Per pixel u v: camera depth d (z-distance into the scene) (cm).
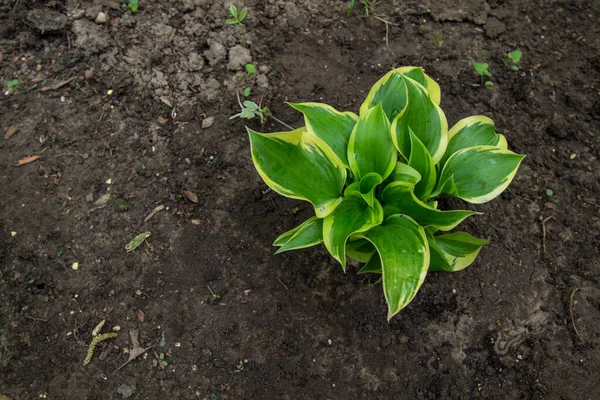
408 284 85
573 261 104
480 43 118
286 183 90
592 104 113
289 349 99
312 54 116
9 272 102
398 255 86
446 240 96
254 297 101
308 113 93
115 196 106
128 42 115
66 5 116
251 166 108
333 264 103
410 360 98
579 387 97
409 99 92
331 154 90
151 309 100
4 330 99
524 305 101
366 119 90
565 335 100
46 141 109
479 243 94
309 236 90
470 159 92
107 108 111
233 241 104
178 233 104
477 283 102
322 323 100
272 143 89
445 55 117
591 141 111
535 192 108
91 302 101
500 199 107
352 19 119
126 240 103
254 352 99
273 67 115
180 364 98
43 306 100
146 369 98
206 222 105
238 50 115
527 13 121
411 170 90
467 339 100
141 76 113
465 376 98
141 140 109
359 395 97
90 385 97
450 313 101
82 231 104
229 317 100
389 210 93
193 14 117
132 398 96
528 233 105
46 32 115
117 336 99
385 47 117
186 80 113
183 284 101
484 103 113
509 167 91
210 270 102
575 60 117
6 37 116
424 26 119
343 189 97
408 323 100
